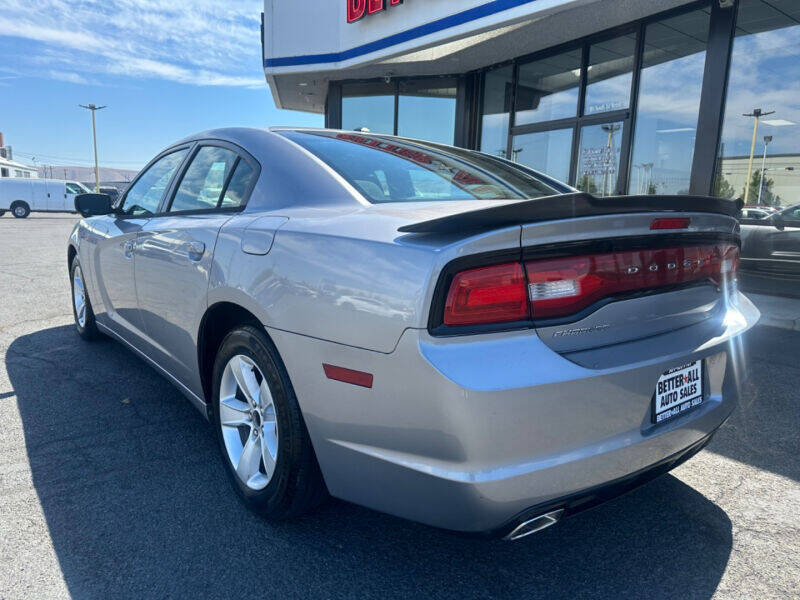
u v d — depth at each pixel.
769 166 6.68
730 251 2.00
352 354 1.56
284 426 1.82
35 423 2.85
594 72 8.65
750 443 2.75
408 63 10.57
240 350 2.04
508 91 10.41
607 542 1.98
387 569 1.82
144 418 2.93
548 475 1.45
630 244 1.60
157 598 1.66
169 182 2.96
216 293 2.08
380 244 1.57
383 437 1.53
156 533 1.97
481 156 2.92
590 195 1.40
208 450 2.59
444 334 1.40
